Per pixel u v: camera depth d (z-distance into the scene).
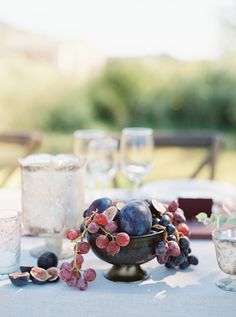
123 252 1.06
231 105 8.09
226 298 1.04
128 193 1.79
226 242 1.07
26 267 1.15
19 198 1.76
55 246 1.26
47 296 1.06
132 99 8.37
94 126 8.34
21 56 8.30
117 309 1.05
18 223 1.14
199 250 1.30
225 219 1.12
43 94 8.16
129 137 1.73
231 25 7.90
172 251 1.09
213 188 1.87
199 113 8.19
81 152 2.02
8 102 8.00
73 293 1.05
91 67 8.44
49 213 1.19
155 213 1.14
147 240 1.07
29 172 1.18
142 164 1.73
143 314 1.04
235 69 8.10
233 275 1.09
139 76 8.36
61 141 7.94
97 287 1.08
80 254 1.07
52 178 1.18
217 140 2.64
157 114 8.29
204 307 1.04
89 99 8.39
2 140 2.83
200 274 1.15
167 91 8.25
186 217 1.50
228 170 6.55
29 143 2.75
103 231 1.07
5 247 1.12
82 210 1.23
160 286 1.08
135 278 1.11
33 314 1.06
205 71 8.20
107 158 1.73
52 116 8.23
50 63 8.36
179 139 2.79
